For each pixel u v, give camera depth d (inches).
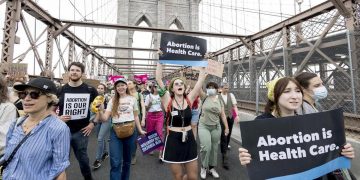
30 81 62.0
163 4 1481.3
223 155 166.2
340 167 58.2
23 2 262.4
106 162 175.6
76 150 119.3
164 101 118.7
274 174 57.2
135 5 1482.5
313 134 59.2
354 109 177.9
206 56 126.5
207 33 418.0
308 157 58.2
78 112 118.8
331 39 267.1
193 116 114.5
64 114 115.0
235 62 474.0
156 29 410.9
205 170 145.0
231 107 180.9
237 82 451.5
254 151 58.7
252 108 344.5
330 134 59.5
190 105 107.0
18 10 252.8
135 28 404.8
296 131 59.2
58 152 60.3
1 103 82.9
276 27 335.3
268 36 366.9
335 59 362.0
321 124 59.6
